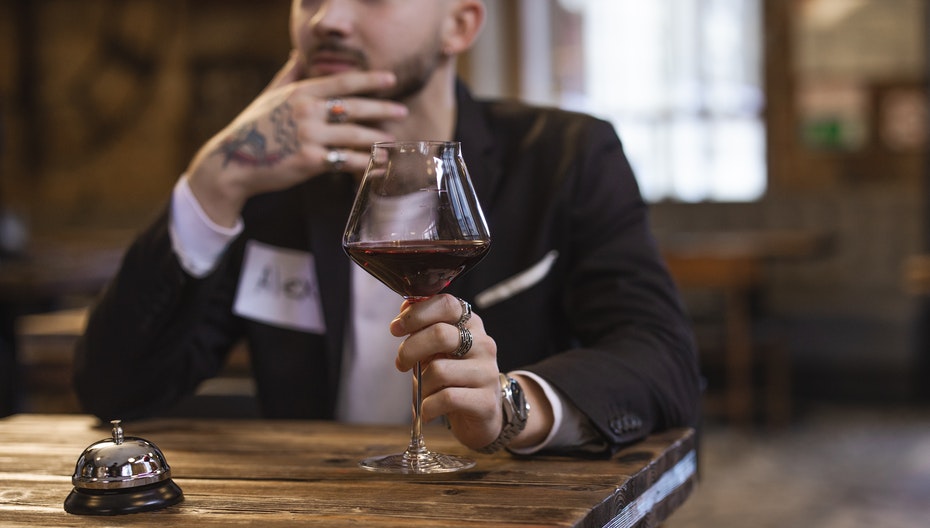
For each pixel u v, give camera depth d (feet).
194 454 4.20
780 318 23.08
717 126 24.13
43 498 3.46
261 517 3.14
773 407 20.33
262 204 5.95
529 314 5.55
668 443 4.37
